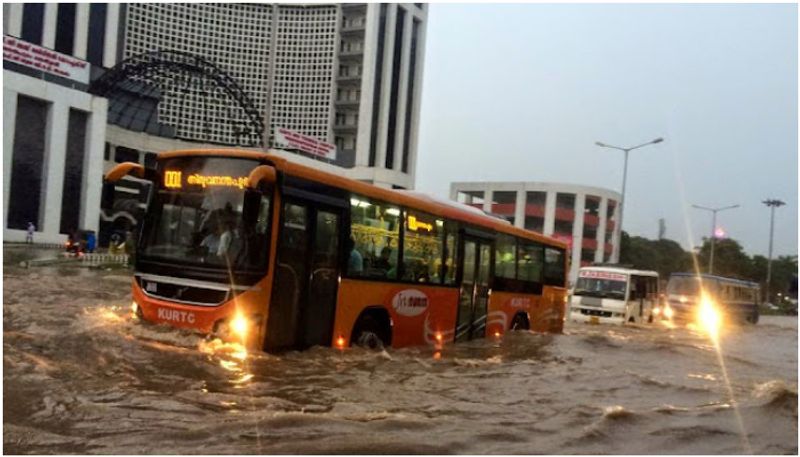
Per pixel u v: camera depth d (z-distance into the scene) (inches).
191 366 267.9
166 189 314.2
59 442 180.7
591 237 2544.3
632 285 894.4
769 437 243.3
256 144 2314.2
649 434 235.0
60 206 1556.3
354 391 264.8
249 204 277.7
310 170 319.0
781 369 459.5
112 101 2036.2
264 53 3181.6
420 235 405.1
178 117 2896.2
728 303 1223.5
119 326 312.3
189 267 296.0
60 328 309.9
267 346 293.1
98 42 2421.3
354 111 3097.9
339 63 3105.3
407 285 390.0
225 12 3129.9
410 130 3184.1
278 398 242.2
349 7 3080.7
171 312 296.7
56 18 2290.8
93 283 658.8
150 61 2032.5
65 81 1603.1
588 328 786.8
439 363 351.6
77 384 233.8
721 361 474.9
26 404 208.2
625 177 1722.4
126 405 216.2
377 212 367.2
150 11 2977.4
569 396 292.8
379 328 376.8
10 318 338.6
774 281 3004.4
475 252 468.8
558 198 2480.3
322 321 326.6
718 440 234.7
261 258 291.1
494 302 494.3
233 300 285.9
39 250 1263.5
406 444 198.4
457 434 215.3
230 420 209.0
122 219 1764.3
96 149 1637.6
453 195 2608.3
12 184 1472.7
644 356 463.2
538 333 530.6
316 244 322.0
